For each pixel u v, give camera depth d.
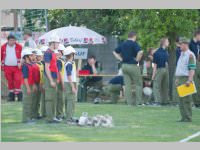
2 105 32.84
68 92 25.52
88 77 37.16
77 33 38.50
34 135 22.33
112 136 22.08
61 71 26.16
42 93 26.98
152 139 21.44
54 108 25.64
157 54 33.41
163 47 33.66
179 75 26.16
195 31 32.97
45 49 27.03
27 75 25.91
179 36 36.88
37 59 26.67
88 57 42.12
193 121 26.55
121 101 36.25
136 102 33.19
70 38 38.28
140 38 36.62
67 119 25.61
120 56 33.06
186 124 25.59
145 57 37.12
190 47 32.03
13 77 36.25
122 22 38.56
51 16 45.59
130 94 33.09
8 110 30.52
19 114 28.91
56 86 25.58
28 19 44.06
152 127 24.56
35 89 26.30
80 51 38.72
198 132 23.25
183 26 36.25
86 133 22.80
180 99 26.42
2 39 41.00
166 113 29.39
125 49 32.66
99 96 37.38
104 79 50.75
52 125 25.00
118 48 32.91
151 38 36.41
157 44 36.50
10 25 45.66
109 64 51.12
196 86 32.34
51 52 25.25
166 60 33.66
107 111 30.00
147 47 36.72
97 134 22.56
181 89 25.92
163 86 33.84
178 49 30.34
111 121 24.98
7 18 45.62
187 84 25.89
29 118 26.16
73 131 23.30
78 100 36.69
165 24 36.31
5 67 36.09
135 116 28.16
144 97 35.84
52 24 45.94
